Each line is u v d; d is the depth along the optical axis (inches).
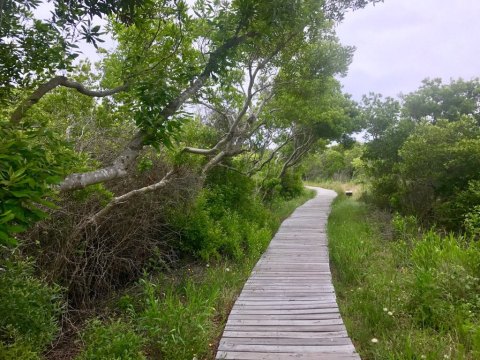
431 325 170.2
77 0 130.2
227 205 396.8
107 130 236.2
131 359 130.9
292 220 530.9
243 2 148.0
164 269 269.7
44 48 132.7
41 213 76.1
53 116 216.1
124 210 236.8
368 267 263.1
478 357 135.1
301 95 373.1
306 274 261.9
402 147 440.8
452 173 390.0
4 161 71.4
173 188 283.9
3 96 134.6
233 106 388.2
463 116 421.1
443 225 372.8
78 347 161.9
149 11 164.7
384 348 148.2
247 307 198.1
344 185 1249.4
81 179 110.7
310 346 152.8
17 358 109.6
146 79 152.6
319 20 207.8
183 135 359.6
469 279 191.8
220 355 146.0
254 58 267.4
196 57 207.0
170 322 155.8
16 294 126.5
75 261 198.5
